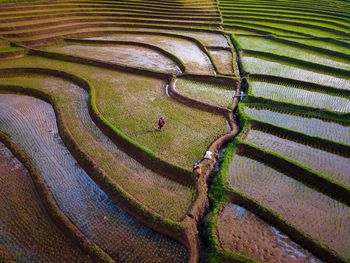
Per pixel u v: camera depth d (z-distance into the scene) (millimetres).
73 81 29375
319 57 36344
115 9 49375
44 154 19969
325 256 13852
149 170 18734
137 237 14859
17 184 17719
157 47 38031
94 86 27922
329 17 50969
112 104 25047
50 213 15836
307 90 28797
